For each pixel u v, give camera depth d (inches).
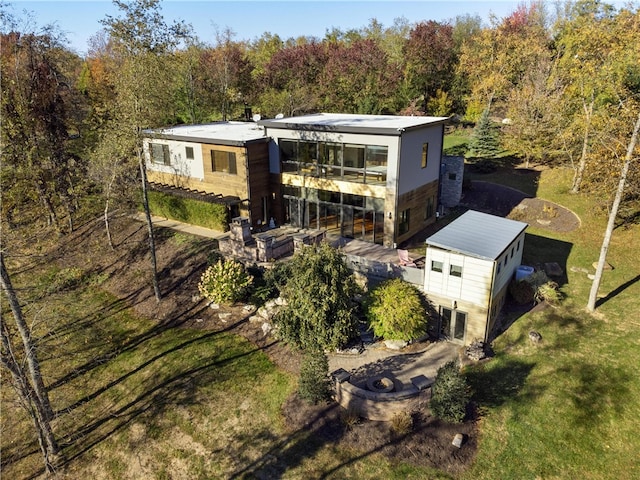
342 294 653.9
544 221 1061.1
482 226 753.6
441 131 1029.2
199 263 908.6
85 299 878.4
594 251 912.3
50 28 997.8
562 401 553.9
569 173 1278.3
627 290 765.3
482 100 2043.6
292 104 1905.8
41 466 553.9
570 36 1579.7
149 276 914.1
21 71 965.2
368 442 517.7
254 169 1015.0
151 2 697.6
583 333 663.1
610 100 1039.6
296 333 662.5
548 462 485.7
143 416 590.9
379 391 561.3
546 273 828.0
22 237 730.8
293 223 1074.1
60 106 1081.4
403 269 721.6
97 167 952.9
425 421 542.6
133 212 1184.2
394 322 659.4
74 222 1168.8
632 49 838.5
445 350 671.8
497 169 1453.0
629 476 461.7
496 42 2066.9
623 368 587.8
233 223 883.4
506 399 569.9
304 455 510.0
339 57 2071.9
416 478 472.1
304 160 1004.6
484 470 480.4
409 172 919.0
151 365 682.2
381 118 1104.8
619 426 514.0
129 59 722.8
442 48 2113.7
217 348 698.2
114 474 522.3
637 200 1021.2
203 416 576.4
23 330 542.0
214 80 1985.7
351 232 983.6
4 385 679.1
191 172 1111.0
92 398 642.2
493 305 663.1
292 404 581.6
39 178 1011.9
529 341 658.8
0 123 609.6
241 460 512.4
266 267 838.5
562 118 1352.1
